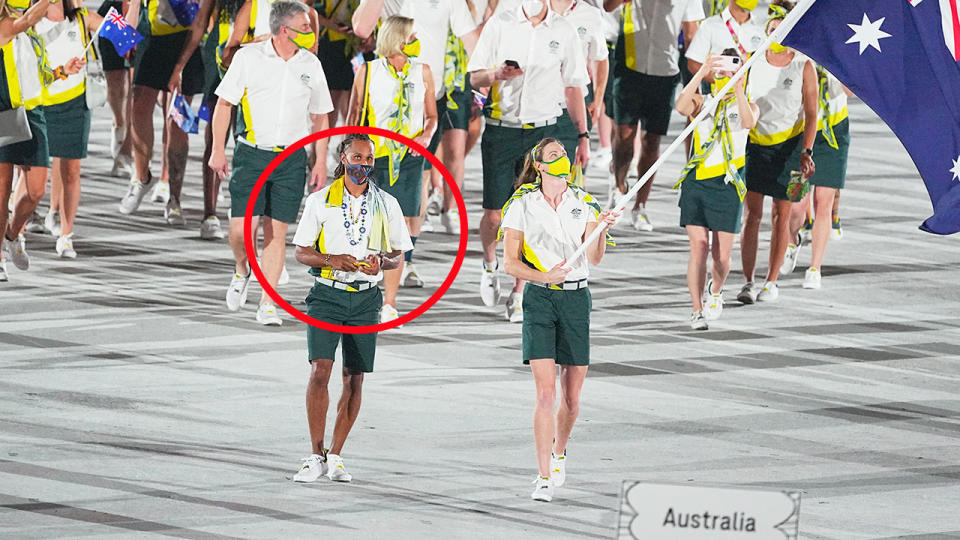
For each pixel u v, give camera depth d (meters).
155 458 33.09
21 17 45.00
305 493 31.34
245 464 33.09
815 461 35.09
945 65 30.38
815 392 41.12
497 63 47.28
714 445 36.00
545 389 31.73
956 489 33.53
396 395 39.09
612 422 37.53
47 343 42.06
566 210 32.16
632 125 59.88
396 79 45.44
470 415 37.66
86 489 30.83
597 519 30.41
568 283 32.12
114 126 66.06
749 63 31.31
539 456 31.66
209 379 39.59
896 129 30.84
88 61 50.38
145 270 51.22
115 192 63.06
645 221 61.06
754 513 21.33
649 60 58.62
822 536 29.92
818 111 48.41
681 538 21.44
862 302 51.84
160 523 28.98
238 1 51.09
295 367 41.16
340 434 32.50
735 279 54.31
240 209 44.84
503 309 49.16
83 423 35.31
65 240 52.25
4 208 47.59
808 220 59.38
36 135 46.91
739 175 46.59
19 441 33.75
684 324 47.84
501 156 47.72
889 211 67.06
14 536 27.89
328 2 57.38
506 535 29.17
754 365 43.56
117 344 42.38
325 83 44.56
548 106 47.50
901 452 36.19
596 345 44.94
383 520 29.75
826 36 30.91
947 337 47.78
